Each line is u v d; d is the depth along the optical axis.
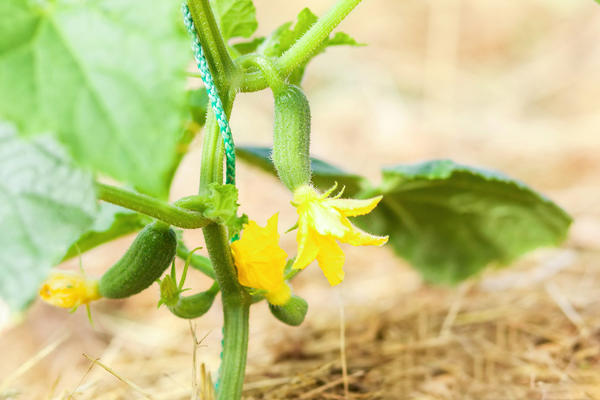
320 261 0.53
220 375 0.57
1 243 0.46
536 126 1.60
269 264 0.54
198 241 1.12
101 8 0.45
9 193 0.47
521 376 0.69
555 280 0.85
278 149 0.54
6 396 0.67
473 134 1.60
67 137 0.45
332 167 0.71
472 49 2.22
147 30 0.45
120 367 0.76
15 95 0.45
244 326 0.57
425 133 1.62
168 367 0.75
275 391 0.67
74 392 0.64
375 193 0.72
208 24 0.54
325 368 0.68
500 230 0.77
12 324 0.81
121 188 0.53
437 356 0.72
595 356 0.71
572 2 2.20
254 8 0.59
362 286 0.94
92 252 1.09
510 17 2.25
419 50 2.24
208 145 0.55
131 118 0.45
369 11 2.41
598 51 1.87
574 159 1.32
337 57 2.09
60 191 0.47
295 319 0.58
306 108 0.55
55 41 0.45
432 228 0.78
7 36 0.45
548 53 2.04
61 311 0.87
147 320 0.89
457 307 0.79
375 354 0.73
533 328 0.75
